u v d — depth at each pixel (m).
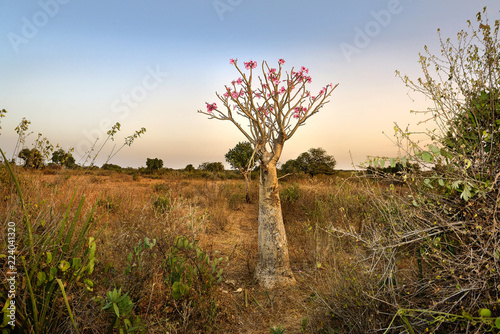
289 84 3.93
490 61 2.16
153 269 2.92
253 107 3.91
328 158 23.19
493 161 2.19
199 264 3.33
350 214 4.85
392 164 2.32
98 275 2.61
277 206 4.04
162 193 9.41
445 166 2.29
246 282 4.00
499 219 2.02
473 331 1.86
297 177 17.27
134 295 2.67
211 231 6.38
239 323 3.00
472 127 2.29
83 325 2.06
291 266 4.50
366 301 2.37
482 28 2.20
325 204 6.55
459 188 2.26
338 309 2.56
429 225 2.34
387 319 2.27
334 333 2.49
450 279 2.21
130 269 2.77
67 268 2.01
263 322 3.03
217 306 3.06
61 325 2.04
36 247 2.10
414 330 2.13
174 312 2.89
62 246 2.17
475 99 2.29
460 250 2.26
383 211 2.73
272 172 4.03
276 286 3.79
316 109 4.02
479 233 2.01
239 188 13.35
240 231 6.79
